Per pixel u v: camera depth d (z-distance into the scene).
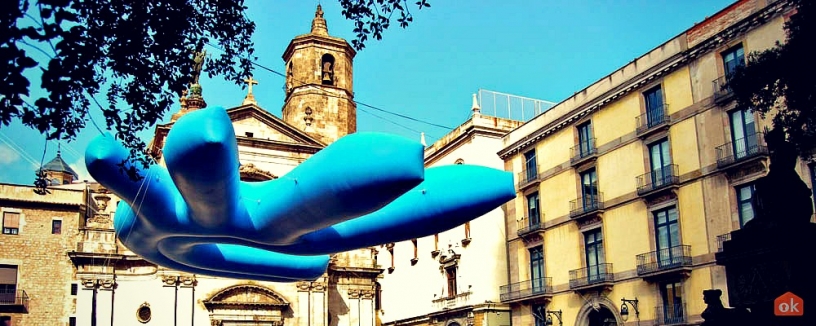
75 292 38.91
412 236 13.02
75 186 49.06
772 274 9.19
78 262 37.12
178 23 10.47
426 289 48.28
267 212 11.98
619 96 33.47
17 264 38.22
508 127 45.69
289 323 40.03
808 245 9.01
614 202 33.12
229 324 38.91
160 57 10.51
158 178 12.19
